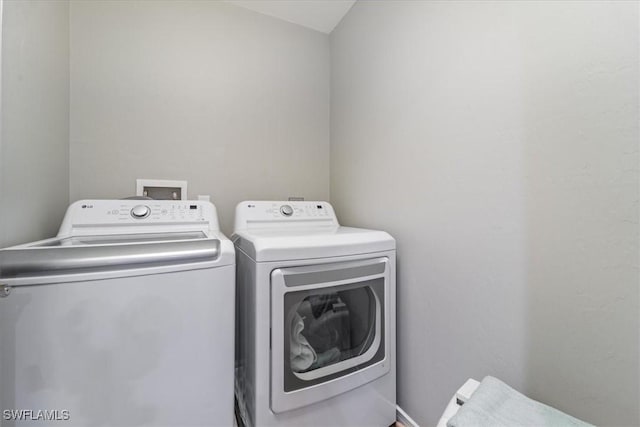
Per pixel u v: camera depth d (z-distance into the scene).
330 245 1.04
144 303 0.79
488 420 0.62
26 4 0.94
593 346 0.68
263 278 0.93
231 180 1.75
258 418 0.93
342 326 1.17
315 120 2.02
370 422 1.16
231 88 1.75
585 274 0.69
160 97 1.56
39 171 1.04
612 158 0.64
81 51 1.38
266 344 0.94
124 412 0.76
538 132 0.78
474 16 0.95
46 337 0.69
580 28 0.69
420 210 1.19
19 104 0.90
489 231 0.91
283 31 1.90
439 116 1.10
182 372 0.84
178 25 1.60
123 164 1.48
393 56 1.36
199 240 0.92
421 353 1.18
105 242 0.99
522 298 0.82
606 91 0.64
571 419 0.62
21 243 0.90
